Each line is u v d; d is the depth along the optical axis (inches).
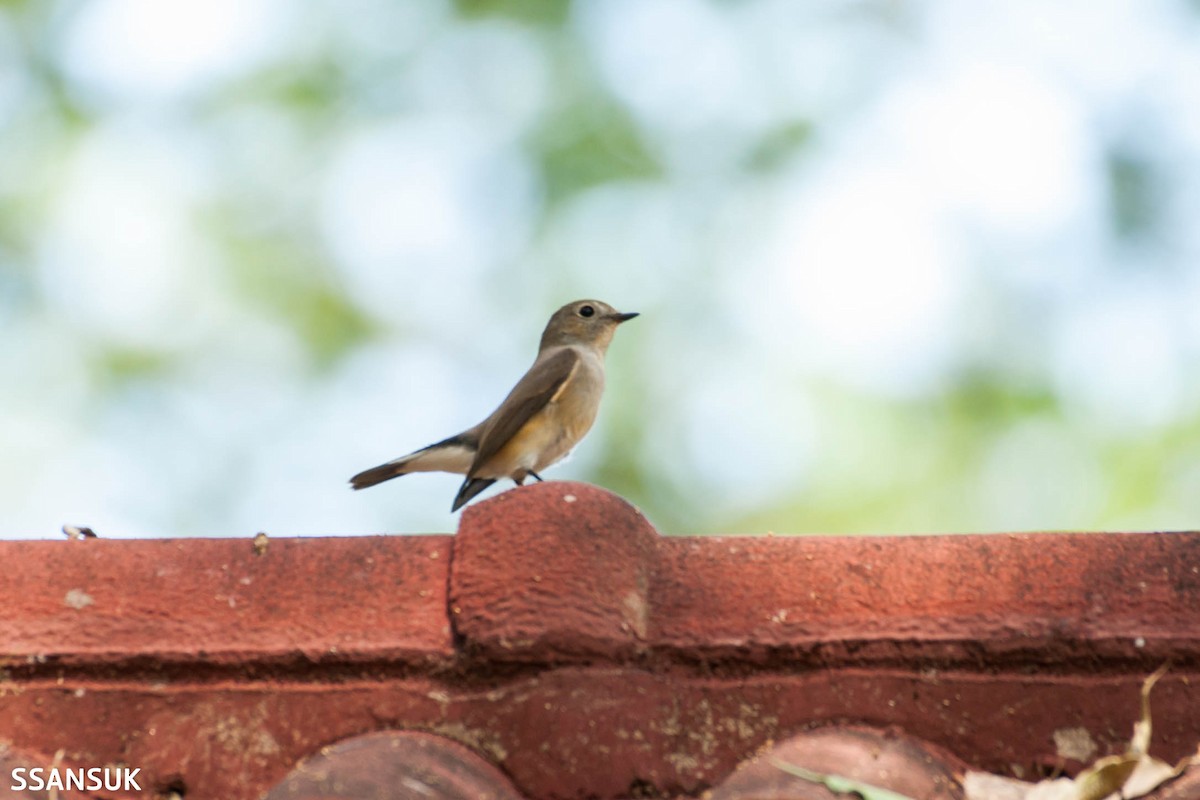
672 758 277.9
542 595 285.7
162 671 286.0
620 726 279.6
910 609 291.1
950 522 795.4
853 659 287.7
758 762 277.7
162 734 281.4
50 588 292.5
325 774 272.5
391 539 300.5
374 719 283.0
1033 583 293.0
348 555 297.9
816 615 290.5
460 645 285.9
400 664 285.9
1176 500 768.3
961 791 274.8
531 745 278.2
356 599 292.5
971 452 814.5
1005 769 281.1
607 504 297.4
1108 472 788.6
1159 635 286.4
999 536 298.4
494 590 287.0
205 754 279.9
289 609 291.1
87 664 285.3
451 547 299.6
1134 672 287.0
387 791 268.4
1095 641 286.7
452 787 270.2
